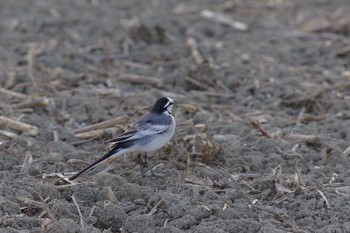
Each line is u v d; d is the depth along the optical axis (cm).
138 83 1711
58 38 2028
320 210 1123
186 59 1848
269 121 1494
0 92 1592
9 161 1284
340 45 1988
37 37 2028
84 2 2370
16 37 2002
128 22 2130
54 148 1338
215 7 2333
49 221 1066
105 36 2045
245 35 2084
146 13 2223
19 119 1455
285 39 2050
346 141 1390
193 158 1297
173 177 1226
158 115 1208
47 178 1227
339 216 1099
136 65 1830
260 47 1977
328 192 1173
